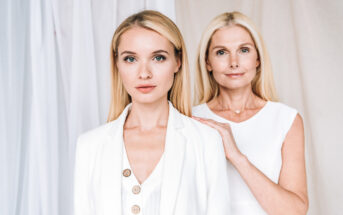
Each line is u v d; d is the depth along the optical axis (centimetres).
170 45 81
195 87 127
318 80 153
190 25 151
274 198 98
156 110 87
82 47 105
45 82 98
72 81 103
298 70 155
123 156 82
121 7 111
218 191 83
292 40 154
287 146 113
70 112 103
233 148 100
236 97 119
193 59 150
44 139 97
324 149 154
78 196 85
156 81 79
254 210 108
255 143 113
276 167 111
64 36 106
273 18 154
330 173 153
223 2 152
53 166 99
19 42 97
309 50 153
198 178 82
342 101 151
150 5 108
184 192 77
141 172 79
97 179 81
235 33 116
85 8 105
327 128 153
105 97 112
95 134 88
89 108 105
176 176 77
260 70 121
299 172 110
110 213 74
